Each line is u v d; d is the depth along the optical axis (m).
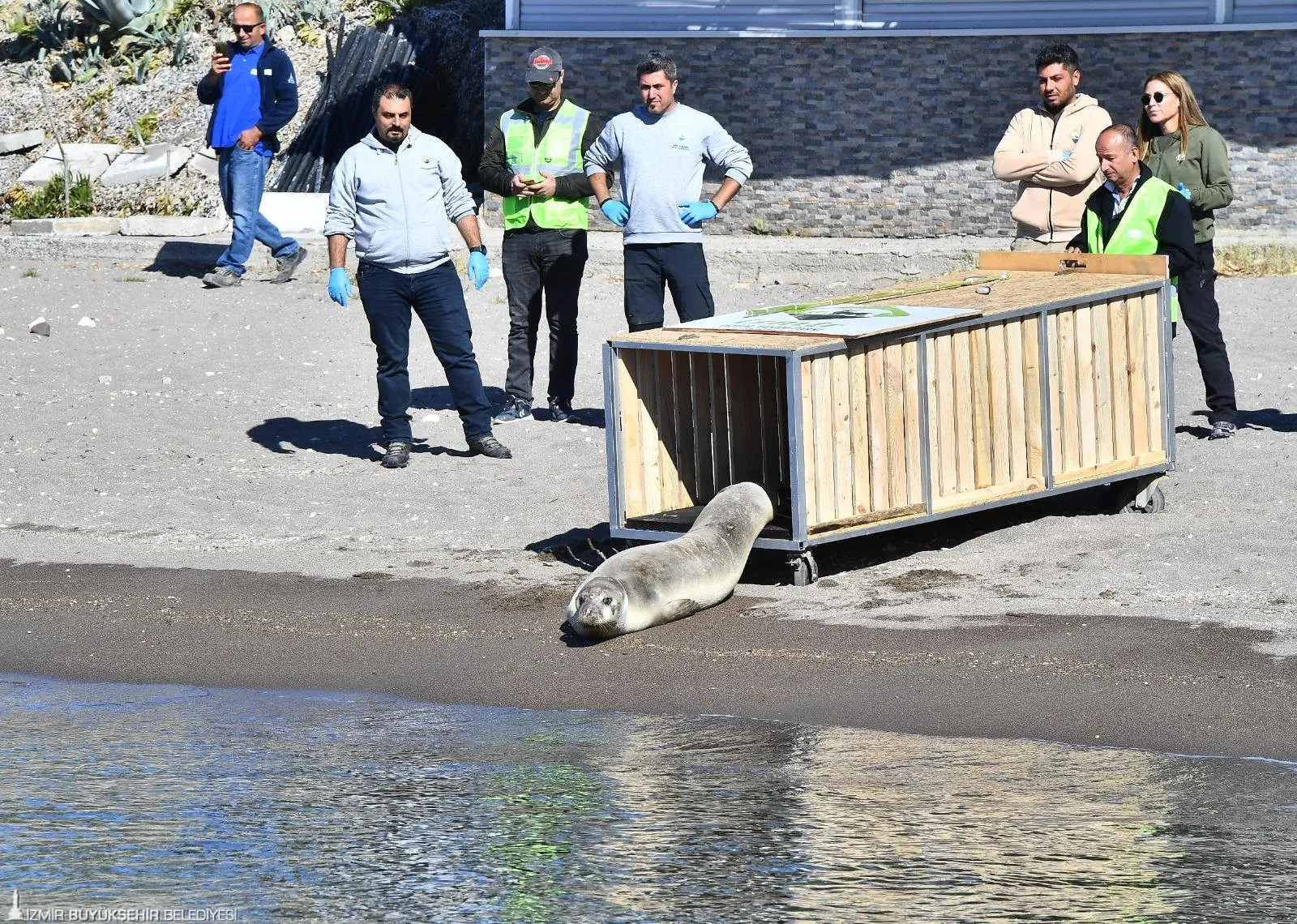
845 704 16.36
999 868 12.39
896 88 45.84
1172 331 23.23
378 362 27.22
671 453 21.95
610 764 14.88
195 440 28.95
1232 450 25.80
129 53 57.81
